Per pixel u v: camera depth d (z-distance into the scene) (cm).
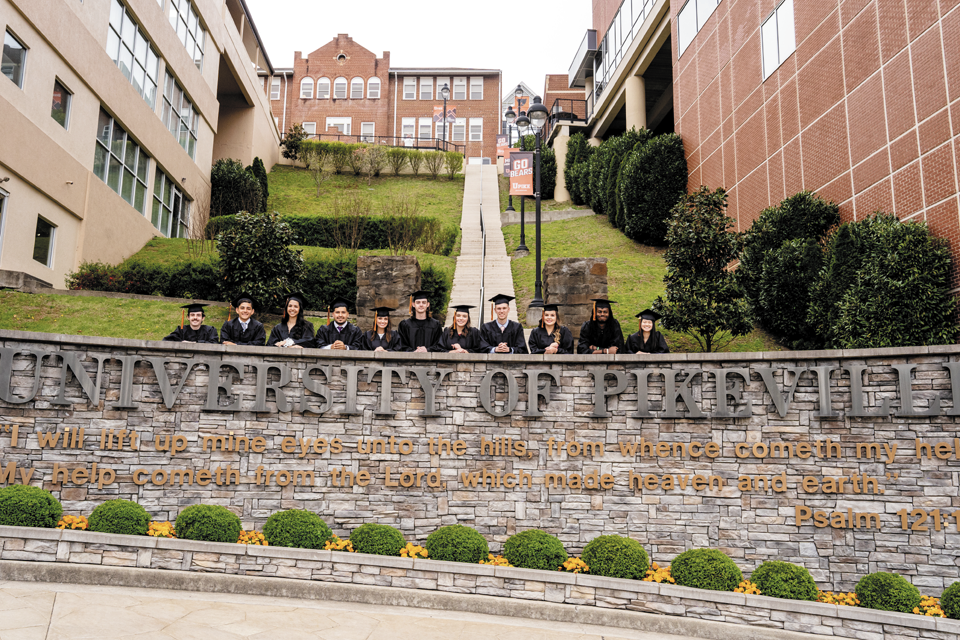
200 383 840
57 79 1714
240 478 824
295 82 5269
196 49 2644
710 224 1399
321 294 1653
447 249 2181
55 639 534
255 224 1545
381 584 745
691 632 706
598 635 680
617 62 3172
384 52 5288
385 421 858
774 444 815
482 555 775
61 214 1741
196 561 730
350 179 3725
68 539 715
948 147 1252
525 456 850
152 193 2248
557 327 1006
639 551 769
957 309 1206
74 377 816
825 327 1366
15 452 790
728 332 1541
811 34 1680
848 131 1529
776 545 793
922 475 770
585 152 3075
